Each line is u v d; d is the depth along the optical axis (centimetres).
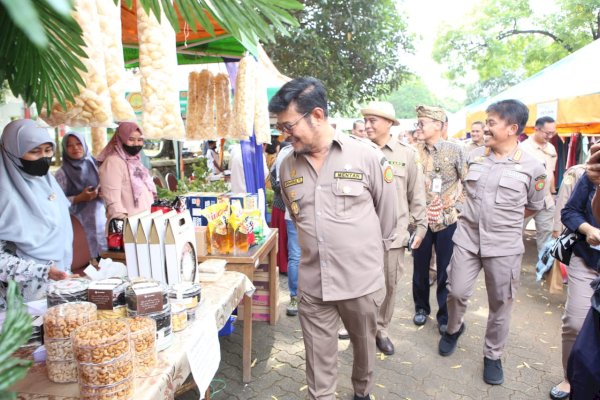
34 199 195
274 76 468
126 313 145
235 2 79
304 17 1018
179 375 135
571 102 480
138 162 316
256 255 271
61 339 121
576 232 231
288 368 306
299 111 188
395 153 303
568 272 242
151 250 175
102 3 127
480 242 277
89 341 108
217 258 263
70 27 81
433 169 356
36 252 196
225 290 199
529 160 271
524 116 270
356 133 487
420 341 350
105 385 109
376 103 301
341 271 202
